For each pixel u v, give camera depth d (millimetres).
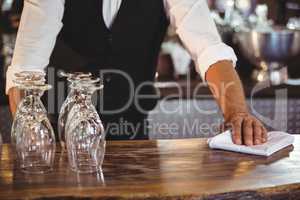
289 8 3830
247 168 1488
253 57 3162
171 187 1337
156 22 2191
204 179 1396
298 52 3133
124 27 2135
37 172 1448
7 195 1284
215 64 1881
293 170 1475
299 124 3049
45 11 1847
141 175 1425
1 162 1538
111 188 1330
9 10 3416
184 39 1992
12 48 3174
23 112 1481
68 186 1345
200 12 1984
